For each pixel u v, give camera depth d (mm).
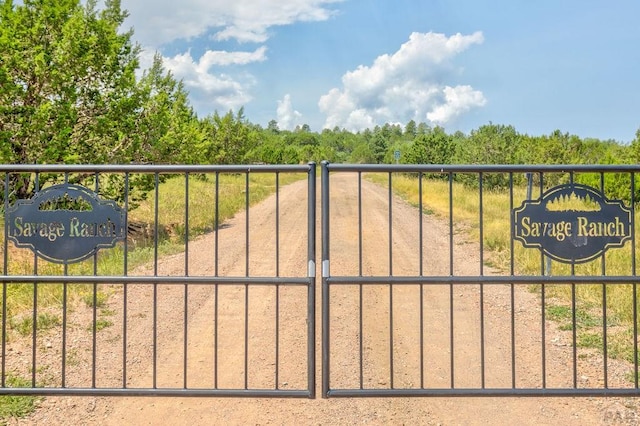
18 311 6160
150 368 4594
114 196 12539
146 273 8484
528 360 4812
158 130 13648
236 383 4289
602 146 30922
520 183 23766
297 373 4508
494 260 9531
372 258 9859
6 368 4488
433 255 10203
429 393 3660
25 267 8055
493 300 6949
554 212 3666
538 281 3656
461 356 4938
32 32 10805
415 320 6074
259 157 51562
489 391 3652
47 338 5301
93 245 3756
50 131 10883
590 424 3592
